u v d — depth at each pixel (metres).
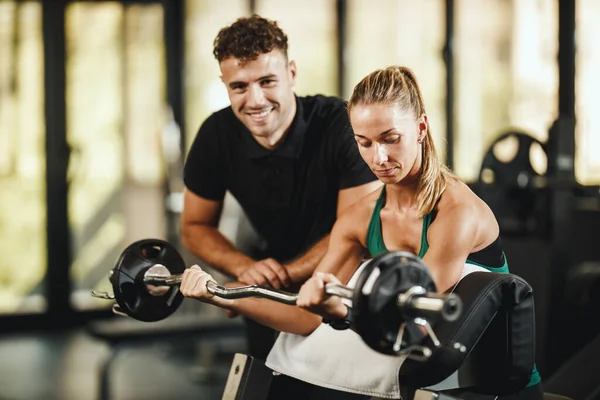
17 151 7.22
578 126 6.06
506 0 6.65
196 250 3.10
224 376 5.64
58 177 7.27
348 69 7.33
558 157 4.83
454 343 1.93
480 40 6.83
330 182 2.89
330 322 1.93
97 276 7.42
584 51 6.11
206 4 7.29
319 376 2.26
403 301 1.69
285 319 2.36
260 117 2.65
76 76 7.30
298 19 7.26
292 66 2.77
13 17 7.13
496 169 4.91
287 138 2.82
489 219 2.06
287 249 3.09
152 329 5.14
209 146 2.97
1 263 7.23
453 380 2.07
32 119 7.23
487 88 6.84
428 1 6.97
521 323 2.06
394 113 1.96
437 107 6.98
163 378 5.63
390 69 2.02
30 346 6.68
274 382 2.40
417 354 1.81
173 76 7.39
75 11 7.26
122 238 7.45
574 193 5.11
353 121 2.01
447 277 2.00
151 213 7.46
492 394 2.10
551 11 6.24
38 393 5.29
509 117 6.77
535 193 4.88
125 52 7.37
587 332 4.77
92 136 7.36
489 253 2.09
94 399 5.12
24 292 7.28
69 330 7.25
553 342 4.75
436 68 6.97
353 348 2.22
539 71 6.50
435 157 2.07
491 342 2.08
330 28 7.32
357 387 2.21
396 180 2.02
